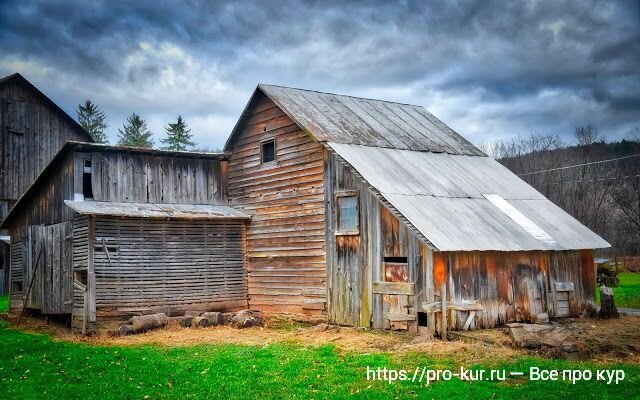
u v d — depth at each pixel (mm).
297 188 24859
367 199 21578
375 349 17297
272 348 17750
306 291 23906
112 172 25531
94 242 22891
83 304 22484
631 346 15914
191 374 14539
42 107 42125
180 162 27609
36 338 21000
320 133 23719
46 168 25859
